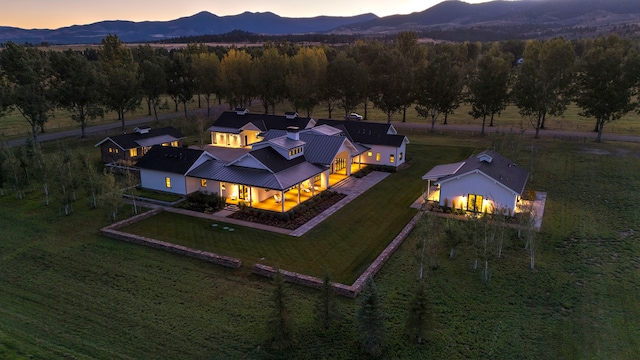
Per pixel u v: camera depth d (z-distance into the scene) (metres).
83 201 39.06
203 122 73.25
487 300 22.61
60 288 24.12
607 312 21.42
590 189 40.41
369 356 18.52
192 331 20.16
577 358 18.23
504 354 18.50
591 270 25.55
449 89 69.00
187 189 40.12
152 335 19.88
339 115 90.62
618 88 54.88
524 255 27.67
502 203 34.09
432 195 40.50
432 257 25.61
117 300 22.81
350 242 30.34
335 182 45.38
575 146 56.72
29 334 19.80
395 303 22.38
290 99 80.31
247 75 84.12
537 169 46.88
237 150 60.44
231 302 22.62
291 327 19.05
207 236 31.36
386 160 51.53
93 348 18.89
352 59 75.00
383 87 74.81
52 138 66.12
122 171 43.50
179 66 83.50
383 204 38.41
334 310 20.45
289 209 36.59
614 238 29.81
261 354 18.64
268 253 28.55
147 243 29.64
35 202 38.97
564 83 60.50
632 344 19.02
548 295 23.03
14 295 23.41
